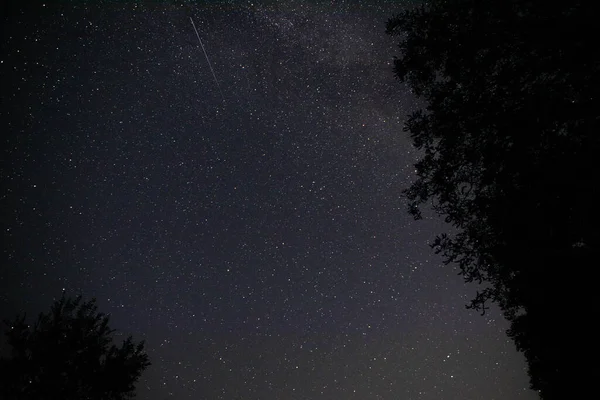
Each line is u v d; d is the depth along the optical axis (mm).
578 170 3041
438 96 3695
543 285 3182
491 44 3404
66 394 3760
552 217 3201
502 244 3607
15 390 3641
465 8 3529
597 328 3006
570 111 3096
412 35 3830
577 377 3111
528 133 3266
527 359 3576
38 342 3834
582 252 3088
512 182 3471
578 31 3000
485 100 3506
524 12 3277
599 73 3027
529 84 3346
